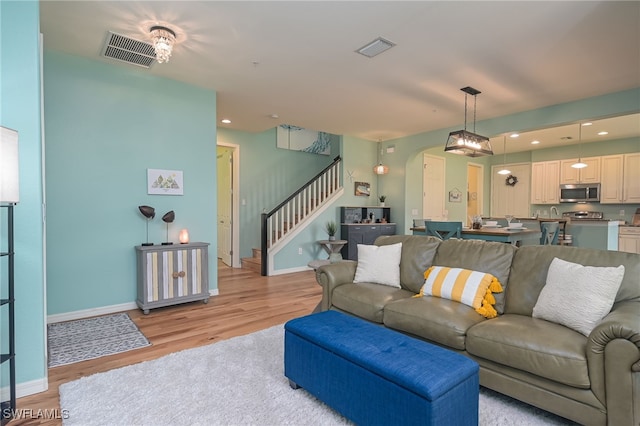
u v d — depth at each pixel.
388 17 2.64
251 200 6.70
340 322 2.12
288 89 4.23
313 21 2.71
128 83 3.70
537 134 6.60
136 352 2.65
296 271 6.14
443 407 1.41
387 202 7.29
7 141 1.65
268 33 2.89
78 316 3.45
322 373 1.87
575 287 1.92
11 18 2.02
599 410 1.55
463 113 5.19
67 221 3.38
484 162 9.30
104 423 1.76
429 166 7.88
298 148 7.35
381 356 1.65
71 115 3.38
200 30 2.85
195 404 1.92
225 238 6.97
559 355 1.64
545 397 1.72
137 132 3.77
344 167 6.93
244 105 4.88
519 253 2.50
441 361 1.59
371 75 3.77
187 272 3.87
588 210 7.50
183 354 2.58
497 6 2.48
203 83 4.07
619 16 2.58
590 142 7.29
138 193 3.79
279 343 2.82
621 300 1.92
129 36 2.98
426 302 2.39
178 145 4.05
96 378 2.21
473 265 2.62
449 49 3.16
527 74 3.70
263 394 2.04
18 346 2.02
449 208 8.35
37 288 2.08
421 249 3.04
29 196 2.05
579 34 2.86
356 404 1.68
